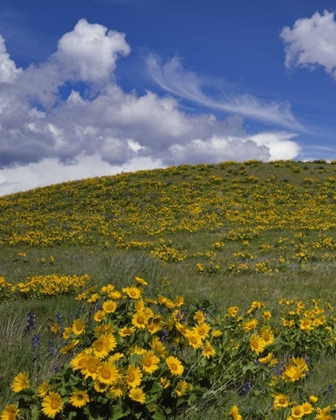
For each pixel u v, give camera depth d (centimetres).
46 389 298
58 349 463
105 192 3656
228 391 406
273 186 3550
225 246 2288
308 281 1307
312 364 525
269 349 515
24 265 1747
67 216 3184
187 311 720
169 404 348
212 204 3250
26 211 3444
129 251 2239
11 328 545
